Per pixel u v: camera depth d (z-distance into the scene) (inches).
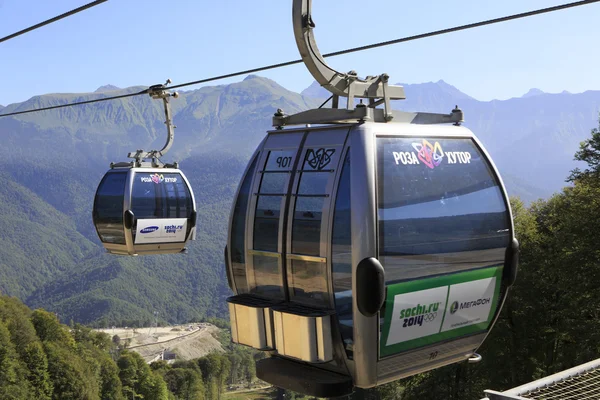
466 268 187.0
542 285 1091.3
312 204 176.4
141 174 481.7
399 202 170.7
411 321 174.9
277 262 185.8
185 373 6884.8
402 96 194.9
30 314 4707.2
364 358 167.6
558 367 1131.9
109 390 5162.4
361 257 162.9
